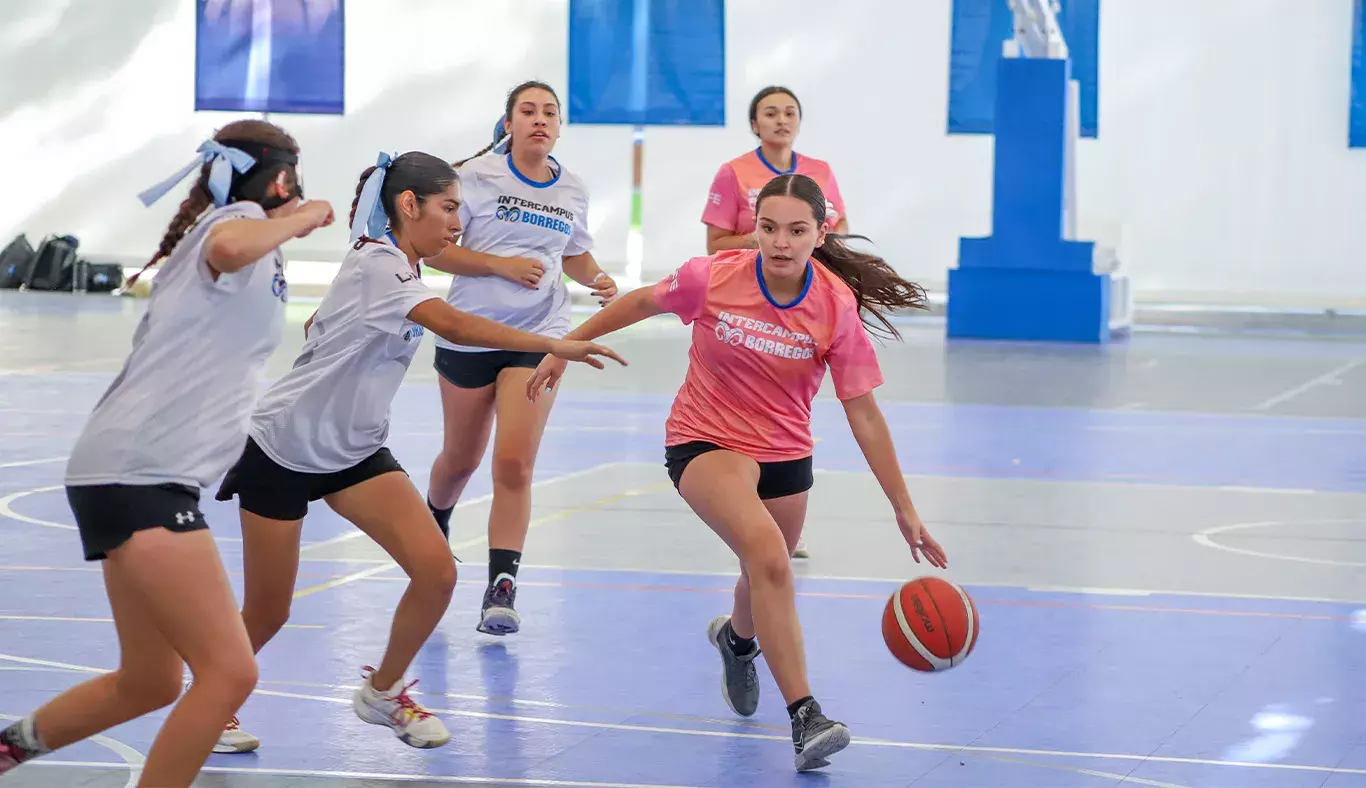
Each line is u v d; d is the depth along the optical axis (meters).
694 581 10.57
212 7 38.38
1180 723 7.34
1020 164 31.44
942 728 7.25
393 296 6.41
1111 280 33.38
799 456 7.28
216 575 5.44
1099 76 37.06
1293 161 36.34
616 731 7.20
